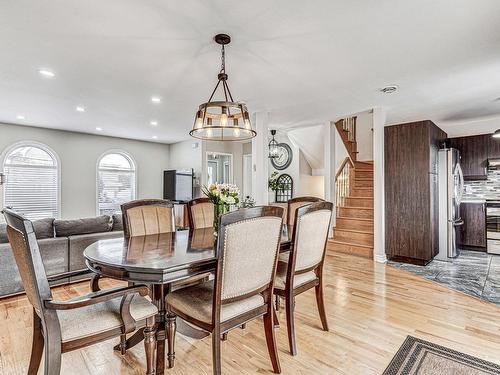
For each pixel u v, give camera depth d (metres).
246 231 1.62
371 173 6.47
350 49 2.68
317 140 6.57
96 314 1.59
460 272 4.07
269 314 1.88
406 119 5.38
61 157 6.22
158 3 1.99
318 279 2.39
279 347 2.17
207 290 1.92
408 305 2.93
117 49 2.66
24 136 5.77
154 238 2.49
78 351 2.10
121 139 7.16
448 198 4.73
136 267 1.59
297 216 2.03
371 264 4.48
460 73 3.24
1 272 3.08
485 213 5.45
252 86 3.66
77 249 3.52
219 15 2.14
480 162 5.51
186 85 3.58
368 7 2.05
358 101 4.30
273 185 7.40
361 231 5.34
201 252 1.94
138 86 3.61
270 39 2.49
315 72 3.21
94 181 6.69
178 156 7.84
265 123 4.89
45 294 1.40
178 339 2.28
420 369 1.88
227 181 8.07
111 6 2.02
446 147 5.10
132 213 2.69
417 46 2.63
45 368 1.40
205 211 3.31
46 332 1.40
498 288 3.43
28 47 2.62
